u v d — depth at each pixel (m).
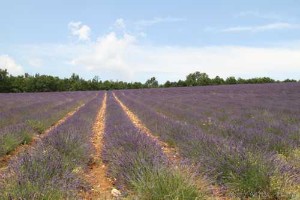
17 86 76.25
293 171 5.34
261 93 34.69
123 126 10.62
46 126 13.78
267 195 4.77
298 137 9.04
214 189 5.04
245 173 5.09
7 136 8.77
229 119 13.70
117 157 6.36
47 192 4.22
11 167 5.31
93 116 16.80
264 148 7.08
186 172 4.82
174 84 86.19
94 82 92.88
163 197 4.34
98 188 5.70
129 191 4.98
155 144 7.20
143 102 30.11
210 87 53.53
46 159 5.57
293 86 40.34
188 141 7.93
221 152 5.94
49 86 80.56
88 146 7.96
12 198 4.04
